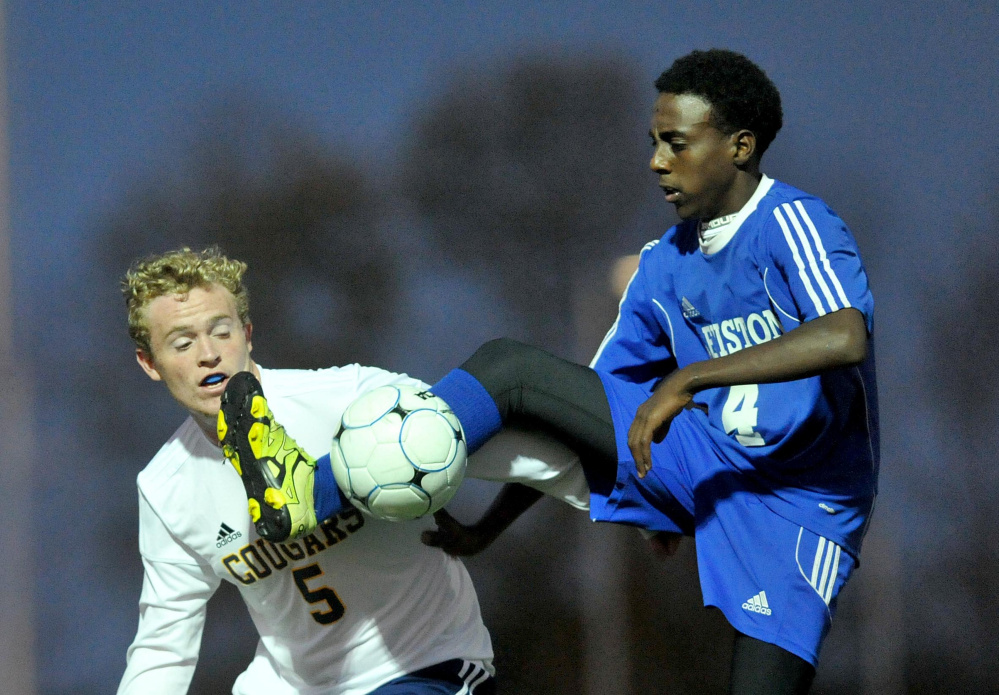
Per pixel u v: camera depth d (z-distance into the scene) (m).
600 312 28.17
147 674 12.98
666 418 10.48
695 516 12.13
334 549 12.13
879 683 32.62
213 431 11.97
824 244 11.03
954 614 38.84
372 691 12.34
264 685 12.95
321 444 12.09
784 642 11.32
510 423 12.40
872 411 11.91
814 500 11.67
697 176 11.55
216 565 12.48
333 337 47.53
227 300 11.82
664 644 30.67
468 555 12.91
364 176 51.06
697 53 11.75
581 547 32.62
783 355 10.31
